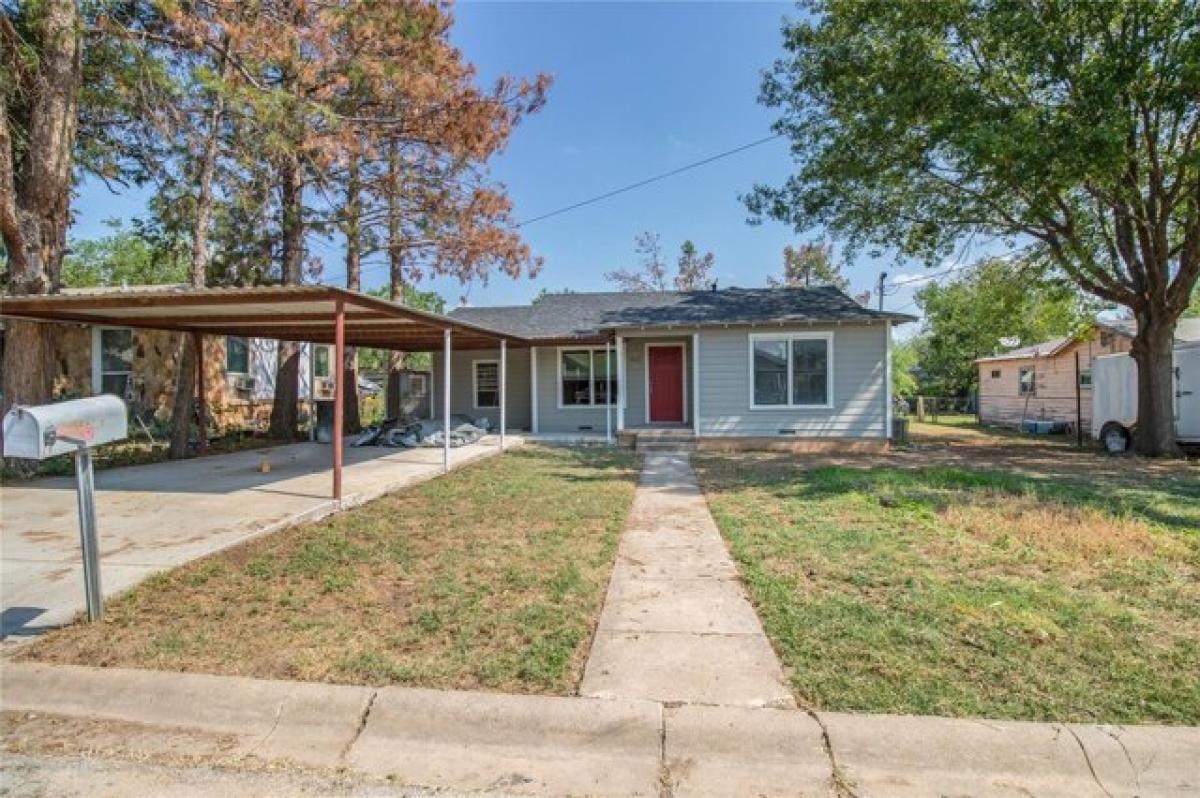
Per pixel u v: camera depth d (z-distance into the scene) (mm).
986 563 4723
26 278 8945
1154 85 9391
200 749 2645
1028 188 10234
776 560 4859
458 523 6234
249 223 13148
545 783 2416
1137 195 11141
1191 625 3582
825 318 12633
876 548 5137
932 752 2479
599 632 3529
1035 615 3674
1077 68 9750
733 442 13180
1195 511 6535
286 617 3807
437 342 13914
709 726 2625
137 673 3086
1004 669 3033
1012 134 9156
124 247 30297
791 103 13062
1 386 11070
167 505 6766
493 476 9352
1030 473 9578
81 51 9477
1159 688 2846
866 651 3238
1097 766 2414
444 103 12977
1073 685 2879
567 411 16281
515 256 15570
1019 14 9523
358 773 2494
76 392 12461
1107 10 9195
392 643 3414
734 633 3498
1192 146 10555
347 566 4797
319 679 3027
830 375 12906
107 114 11758
